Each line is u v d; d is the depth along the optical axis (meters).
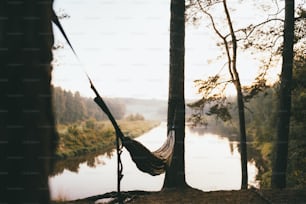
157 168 4.66
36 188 1.09
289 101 6.98
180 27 5.98
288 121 7.00
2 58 1.07
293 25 6.93
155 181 9.84
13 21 1.07
